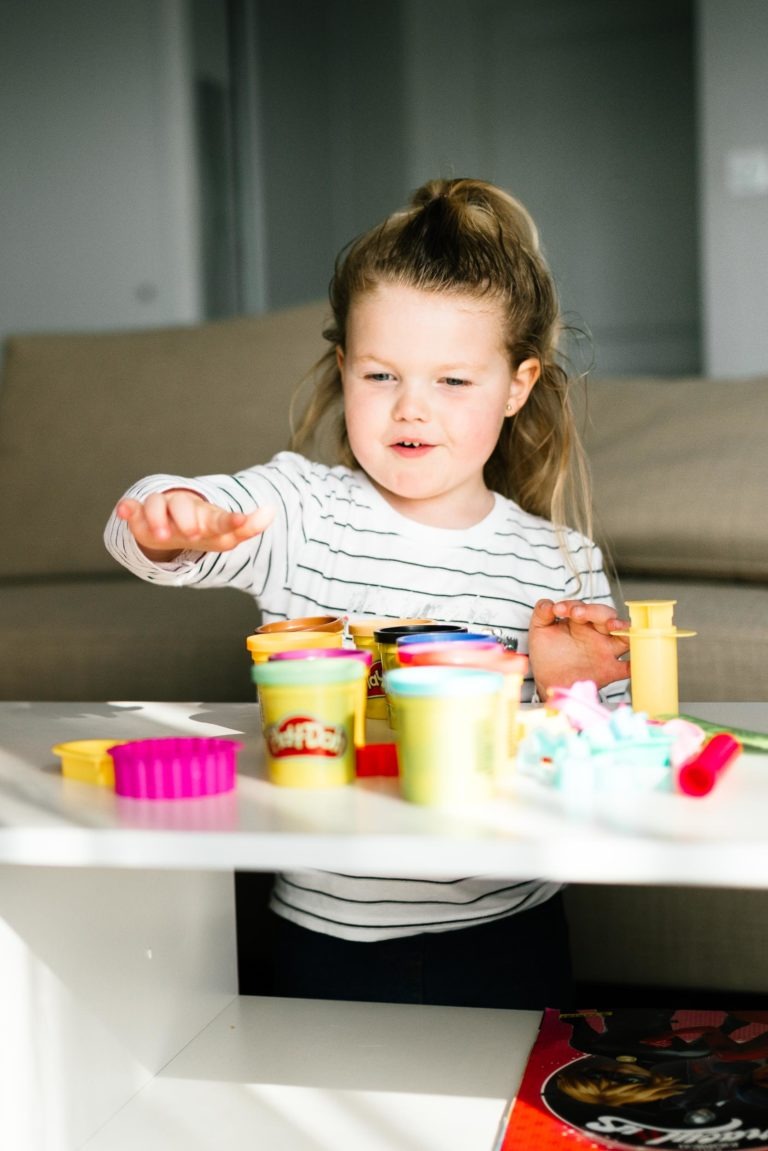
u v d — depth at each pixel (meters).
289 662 0.79
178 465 2.19
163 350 2.31
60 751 0.83
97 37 4.09
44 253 4.20
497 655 0.83
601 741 0.79
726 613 1.58
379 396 1.27
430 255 1.24
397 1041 1.01
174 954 1.01
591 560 1.43
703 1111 0.83
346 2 5.70
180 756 0.76
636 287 5.47
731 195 4.07
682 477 1.82
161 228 4.09
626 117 5.43
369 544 1.32
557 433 1.45
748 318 4.10
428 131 5.67
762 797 0.73
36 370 2.35
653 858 0.63
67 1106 0.85
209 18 4.27
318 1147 0.84
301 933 1.19
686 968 1.43
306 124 5.32
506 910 1.18
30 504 2.22
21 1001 0.80
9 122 4.18
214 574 1.16
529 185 5.57
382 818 0.70
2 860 0.69
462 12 5.57
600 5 5.41
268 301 4.72
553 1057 0.94
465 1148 0.82
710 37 4.04
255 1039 1.02
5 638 1.77
